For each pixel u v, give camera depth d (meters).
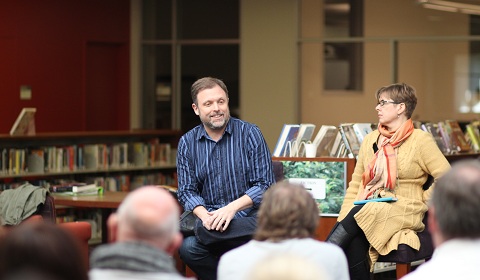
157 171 14.94
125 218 3.39
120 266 3.29
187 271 7.43
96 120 16.89
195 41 16.81
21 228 2.90
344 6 15.69
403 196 6.63
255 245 4.16
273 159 7.62
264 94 16.20
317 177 7.48
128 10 17.05
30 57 15.80
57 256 2.83
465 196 3.41
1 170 12.39
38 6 15.86
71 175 13.45
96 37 16.62
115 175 14.19
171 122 17.12
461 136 8.98
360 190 6.86
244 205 6.61
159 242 3.40
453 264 3.43
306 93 15.94
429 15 15.27
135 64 17.14
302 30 15.95
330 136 7.76
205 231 6.58
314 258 4.14
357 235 6.60
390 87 6.76
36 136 12.56
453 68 15.23
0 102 15.55
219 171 6.84
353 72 15.70
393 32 15.45
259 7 16.20
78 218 13.00
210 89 6.76
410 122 6.74
